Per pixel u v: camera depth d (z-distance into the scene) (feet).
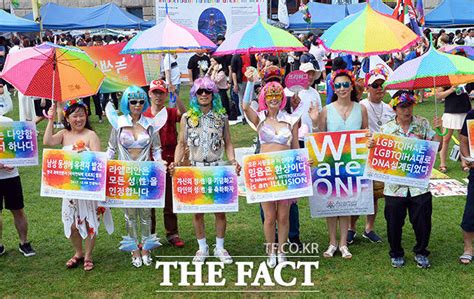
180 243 21.25
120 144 18.92
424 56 18.49
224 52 27.78
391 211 18.54
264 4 62.64
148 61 43.52
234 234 22.47
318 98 22.71
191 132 18.93
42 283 18.20
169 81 29.71
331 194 19.44
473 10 79.77
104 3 102.94
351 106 19.47
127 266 19.51
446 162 32.68
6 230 23.29
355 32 22.41
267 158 18.33
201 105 18.89
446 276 18.03
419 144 18.10
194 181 18.72
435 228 22.36
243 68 44.09
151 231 20.45
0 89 24.88
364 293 17.07
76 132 19.04
